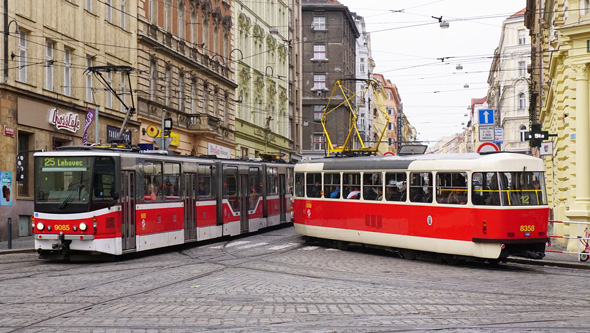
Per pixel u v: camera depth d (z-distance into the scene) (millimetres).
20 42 27812
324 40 84938
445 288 14438
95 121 29828
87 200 19219
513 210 18078
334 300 12625
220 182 27203
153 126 36312
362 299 12766
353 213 23156
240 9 54281
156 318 10617
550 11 30891
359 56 112375
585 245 20172
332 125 84000
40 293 13305
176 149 41281
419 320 10555
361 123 101750
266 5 61312
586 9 23750
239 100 52531
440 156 19922
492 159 18328
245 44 55875
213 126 46281
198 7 45875
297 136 73375
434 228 19641
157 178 22203
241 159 30141
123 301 12359
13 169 27219
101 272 17000
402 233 20828
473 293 13688
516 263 20688
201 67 45375
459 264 19828
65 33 31000
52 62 29734
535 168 18719
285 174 35062
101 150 19969
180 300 12500
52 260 20281
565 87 25562
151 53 38719
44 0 29375
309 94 84625
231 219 28094
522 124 85562
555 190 36094
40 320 10438
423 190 20141
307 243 26047
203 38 47125
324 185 24906
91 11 33375
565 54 25594
